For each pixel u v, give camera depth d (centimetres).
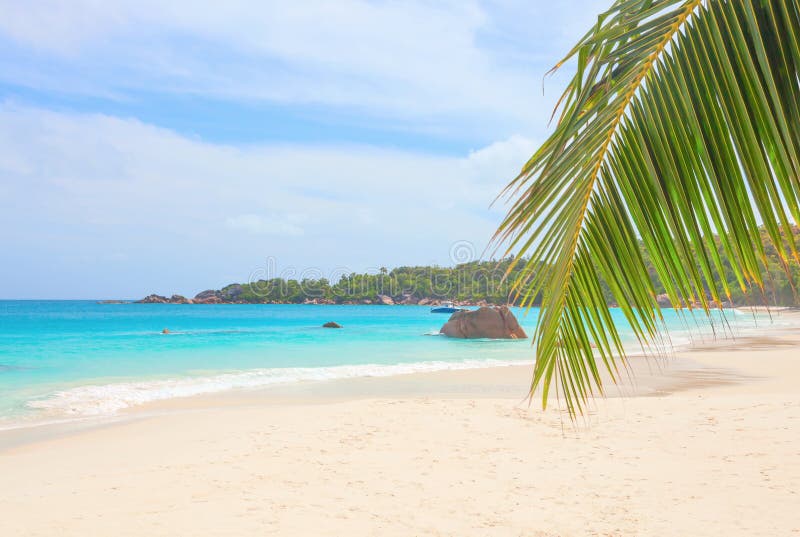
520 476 641
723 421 875
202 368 1925
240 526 506
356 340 3195
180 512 543
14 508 559
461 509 541
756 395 1142
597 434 832
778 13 136
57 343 2947
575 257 176
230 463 720
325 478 650
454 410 1048
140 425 1002
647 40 145
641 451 727
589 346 181
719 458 675
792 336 3191
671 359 1966
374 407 1086
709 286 144
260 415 1039
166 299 14788
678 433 814
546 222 163
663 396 1222
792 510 501
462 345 2869
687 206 146
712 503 528
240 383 1552
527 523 503
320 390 1420
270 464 712
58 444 870
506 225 158
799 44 133
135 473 683
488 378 1608
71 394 1355
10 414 1134
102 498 589
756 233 135
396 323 5425
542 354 183
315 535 485
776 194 130
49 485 638
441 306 10238
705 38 139
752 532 461
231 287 14175
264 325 5034
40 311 9462
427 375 1680
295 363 2088
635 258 161
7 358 2225
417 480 636
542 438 824
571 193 163
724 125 137
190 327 4609
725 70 136
